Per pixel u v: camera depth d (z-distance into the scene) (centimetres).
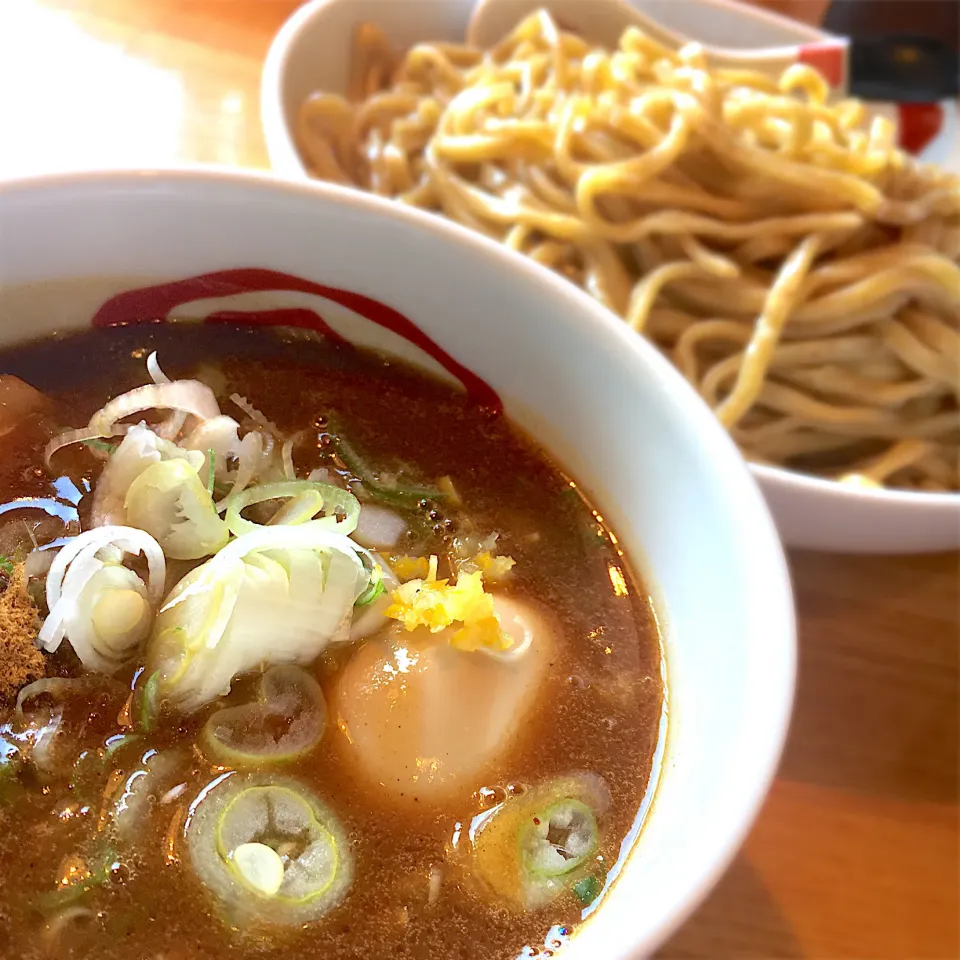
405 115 40
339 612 20
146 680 19
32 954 17
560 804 20
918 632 29
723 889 24
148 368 22
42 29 39
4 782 19
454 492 23
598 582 22
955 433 37
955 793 26
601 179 34
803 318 34
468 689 21
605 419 22
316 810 19
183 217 22
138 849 18
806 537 29
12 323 23
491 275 22
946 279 34
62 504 21
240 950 18
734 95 38
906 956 23
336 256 23
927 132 42
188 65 40
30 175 21
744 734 17
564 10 42
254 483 22
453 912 19
